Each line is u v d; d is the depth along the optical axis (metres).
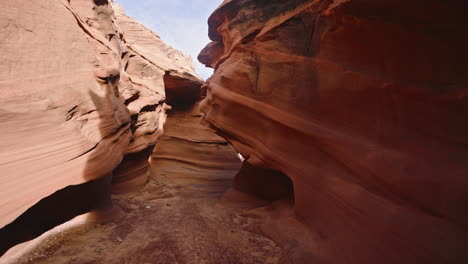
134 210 8.47
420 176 3.56
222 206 9.29
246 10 8.63
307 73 6.07
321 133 5.50
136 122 11.79
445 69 3.78
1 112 3.65
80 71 6.27
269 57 7.24
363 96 4.76
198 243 5.79
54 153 4.36
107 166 6.10
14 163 3.56
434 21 3.73
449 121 3.64
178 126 19.39
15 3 4.63
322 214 5.09
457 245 2.86
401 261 3.24
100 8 9.95
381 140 4.35
